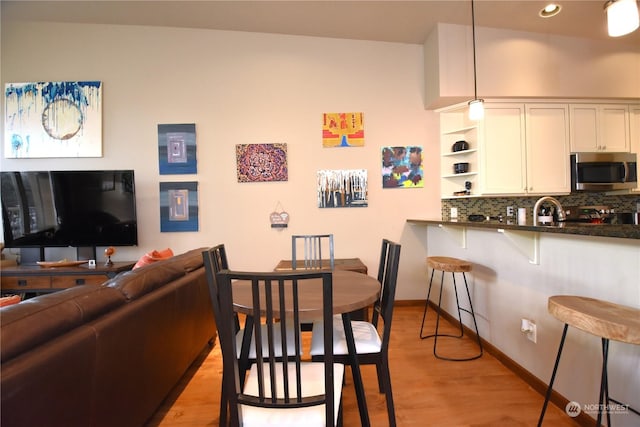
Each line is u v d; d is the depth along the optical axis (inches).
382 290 66.2
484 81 122.0
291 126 134.9
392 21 119.6
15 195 123.1
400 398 71.1
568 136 131.5
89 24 130.8
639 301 49.4
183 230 133.2
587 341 59.2
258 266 134.7
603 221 140.1
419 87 136.9
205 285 91.7
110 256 129.6
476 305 98.9
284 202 135.0
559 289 65.8
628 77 128.2
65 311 41.5
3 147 131.4
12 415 31.3
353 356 54.6
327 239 135.0
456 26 121.3
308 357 84.6
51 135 131.0
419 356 90.6
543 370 70.9
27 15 125.1
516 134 129.4
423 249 138.3
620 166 131.6
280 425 39.6
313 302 51.6
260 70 134.2
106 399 46.1
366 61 136.0
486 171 128.4
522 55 123.3
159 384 63.2
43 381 34.7
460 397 71.1
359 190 135.8
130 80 132.1
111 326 47.0
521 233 72.9
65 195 123.6
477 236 97.9
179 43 132.8
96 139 131.6
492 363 86.1
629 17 66.8
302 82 135.0
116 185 125.0
